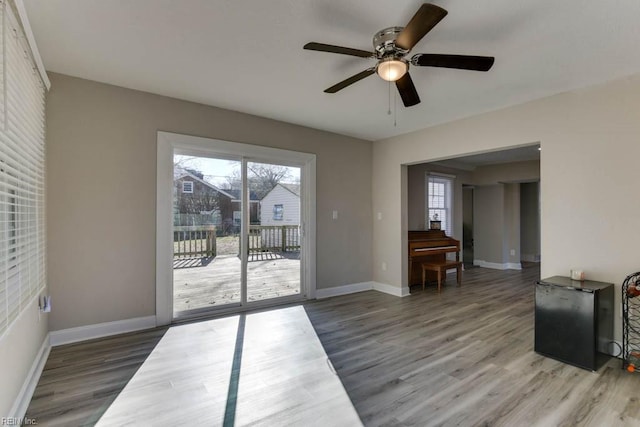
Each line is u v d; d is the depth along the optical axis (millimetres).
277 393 2117
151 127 3264
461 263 5434
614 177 2775
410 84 2344
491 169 7098
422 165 6238
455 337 3105
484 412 1922
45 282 2672
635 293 2471
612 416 1884
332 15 1955
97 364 2482
